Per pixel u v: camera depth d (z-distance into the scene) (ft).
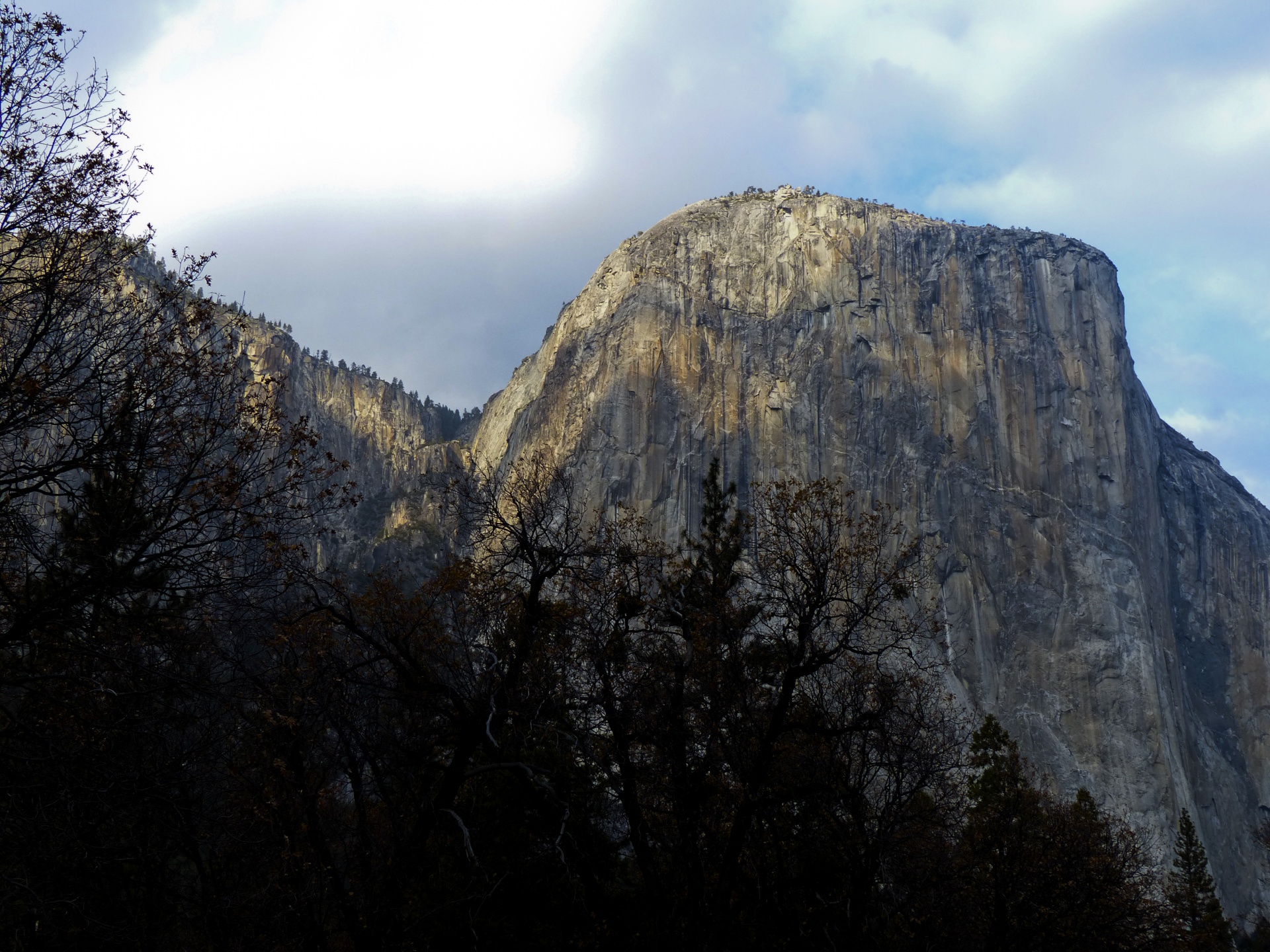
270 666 75.97
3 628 62.75
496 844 86.17
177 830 64.85
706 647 84.02
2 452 61.36
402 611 81.97
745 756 83.10
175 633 66.28
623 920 83.66
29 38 61.26
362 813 77.87
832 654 81.66
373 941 73.36
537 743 82.94
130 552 67.46
